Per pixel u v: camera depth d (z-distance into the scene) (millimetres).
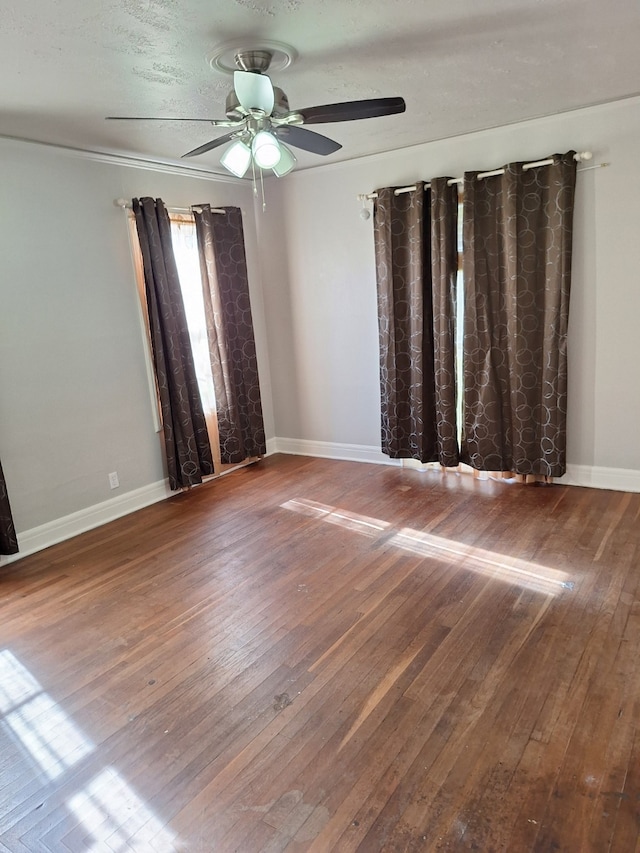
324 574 3092
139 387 4219
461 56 2590
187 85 2699
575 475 4078
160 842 1644
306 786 1793
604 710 2008
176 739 2023
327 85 2865
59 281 3650
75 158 3686
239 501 4285
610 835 1562
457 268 4102
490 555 3166
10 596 3086
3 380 3402
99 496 4004
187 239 4406
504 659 2312
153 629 2701
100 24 2070
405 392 4531
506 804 1677
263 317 5285
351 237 4637
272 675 2318
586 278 3762
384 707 2102
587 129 3566
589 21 2295
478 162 3971
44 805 1798
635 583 2787
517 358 3959
